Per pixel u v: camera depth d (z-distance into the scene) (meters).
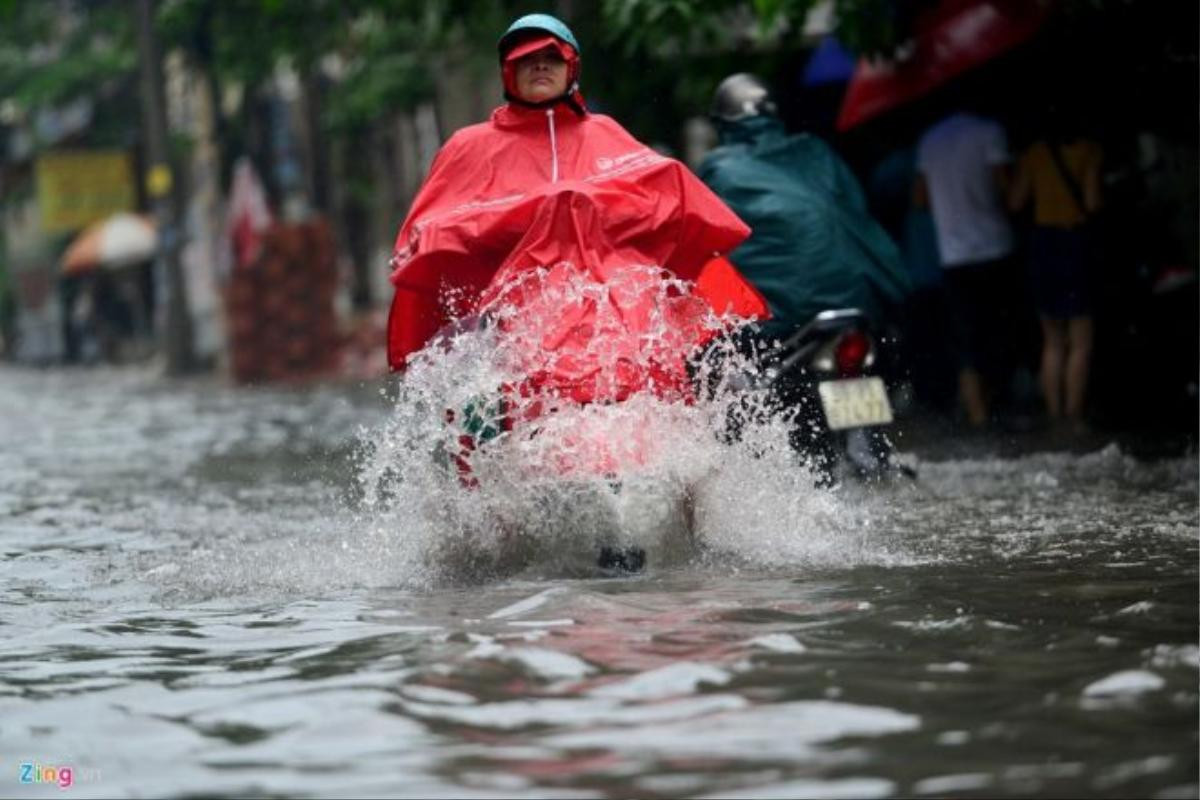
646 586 12.26
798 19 24.42
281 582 13.21
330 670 9.88
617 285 13.41
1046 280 24.36
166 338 74.06
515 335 13.24
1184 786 7.17
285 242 61.84
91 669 10.27
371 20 49.91
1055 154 24.25
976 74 26.55
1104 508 16.14
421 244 13.70
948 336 27.44
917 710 8.45
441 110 58.59
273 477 23.55
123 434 35.59
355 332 63.22
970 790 7.20
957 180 25.45
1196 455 20.28
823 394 18.44
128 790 7.68
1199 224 24.70
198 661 10.38
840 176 20.08
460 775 7.66
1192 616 10.59
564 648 10.08
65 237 107.88
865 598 11.55
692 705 8.66
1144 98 24.50
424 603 11.95
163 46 72.12
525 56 14.08
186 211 92.69
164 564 14.55
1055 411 24.84
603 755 7.86
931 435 24.62
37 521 18.94
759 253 19.47
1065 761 7.55
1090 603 11.16
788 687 8.98
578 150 14.13
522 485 13.09
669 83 33.41
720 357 14.44
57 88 82.94
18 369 111.00
